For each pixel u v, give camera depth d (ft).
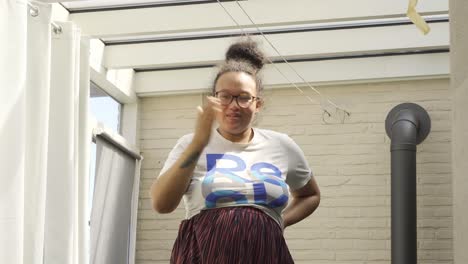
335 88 19.74
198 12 15.92
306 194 7.72
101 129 17.47
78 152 13.35
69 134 12.78
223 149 6.61
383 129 19.33
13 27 10.75
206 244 6.11
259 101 7.06
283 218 7.51
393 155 17.60
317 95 19.75
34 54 11.89
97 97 18.97
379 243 18.84
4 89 10.52
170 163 6.69
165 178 6.24
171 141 20.61
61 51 13.08
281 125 19.74
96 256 17.78
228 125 6.56
